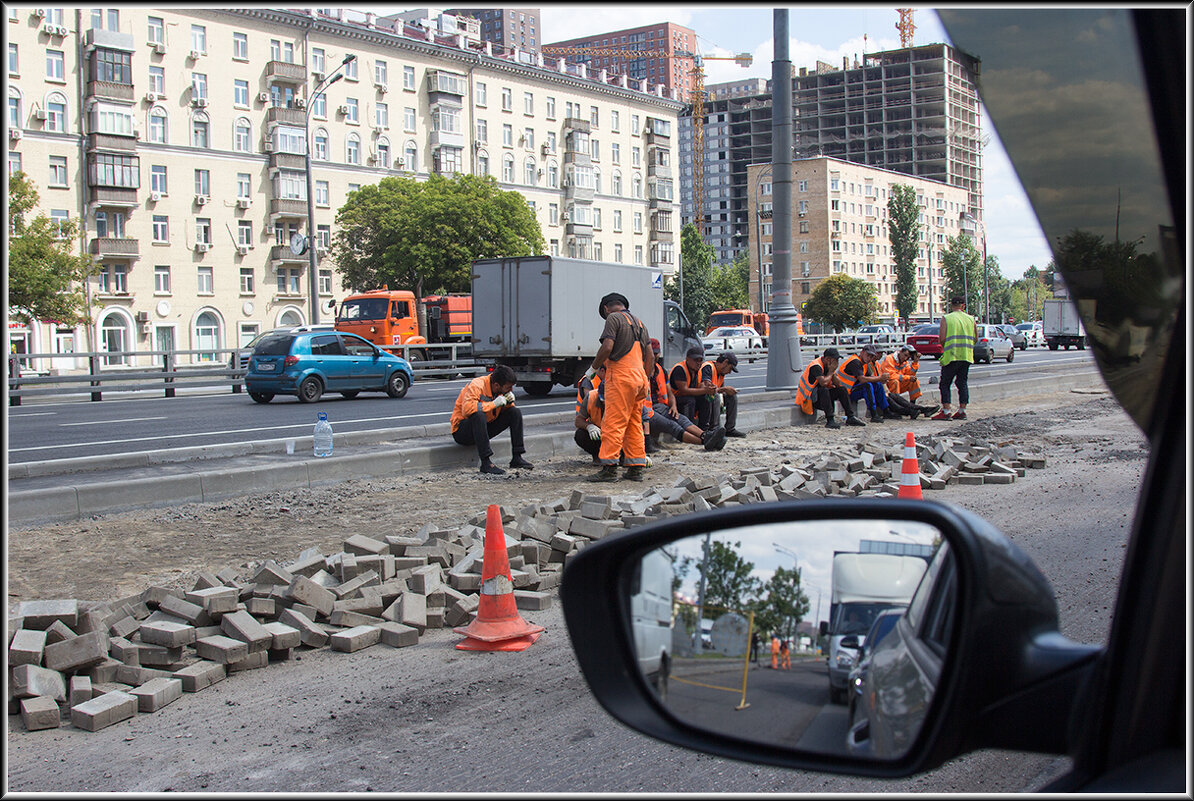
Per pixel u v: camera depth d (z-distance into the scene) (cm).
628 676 175
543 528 705
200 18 6094
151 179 5944
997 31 144
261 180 6419
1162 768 124
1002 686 137
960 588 141
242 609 526
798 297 13150
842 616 163
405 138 7188
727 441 1400
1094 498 919
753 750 163
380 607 577
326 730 408
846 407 1600
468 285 5628
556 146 8356
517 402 2241
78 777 364
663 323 2647
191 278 6119
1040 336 7119
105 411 1992
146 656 482
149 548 733
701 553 172
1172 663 126
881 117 17850
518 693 449
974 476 1029
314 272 4228
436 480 1055
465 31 7912
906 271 11812
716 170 19512
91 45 5647
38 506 807
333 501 929
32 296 3941
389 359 2367
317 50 6681
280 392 2180
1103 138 138
